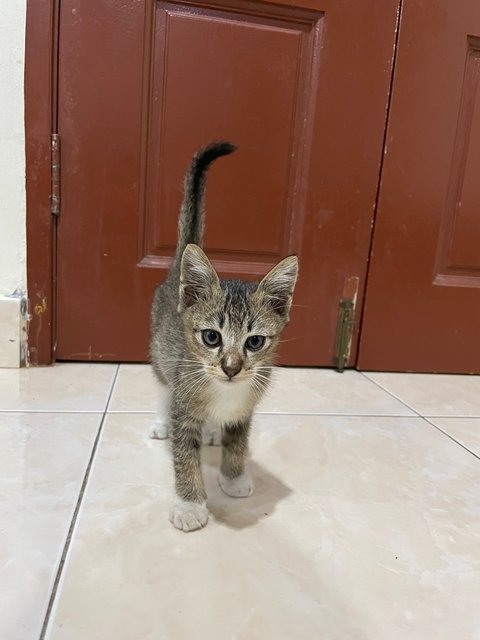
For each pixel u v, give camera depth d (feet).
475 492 4.36
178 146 6.37
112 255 6.51
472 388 6.96
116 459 4.44
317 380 6.86
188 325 4.49
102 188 6.31
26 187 6.09
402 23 6.43
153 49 6.09
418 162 6.84
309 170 6.68
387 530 3.77
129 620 2.79
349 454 4.87
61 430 4.88
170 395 4.64
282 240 6.88
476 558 3.53
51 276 6.40
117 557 3.26
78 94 6.02
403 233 7.02
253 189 6.63
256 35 6.23
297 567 3.31
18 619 2.74
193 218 5.35
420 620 2.96
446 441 5.27
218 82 6.28
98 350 6.77
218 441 5.18
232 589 3.07
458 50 6.60
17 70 5.81
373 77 6.53
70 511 3.68
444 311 7.33
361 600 3.07
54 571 3.10
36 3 5.67
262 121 6.47
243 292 4.53
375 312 7.20
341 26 6.36
